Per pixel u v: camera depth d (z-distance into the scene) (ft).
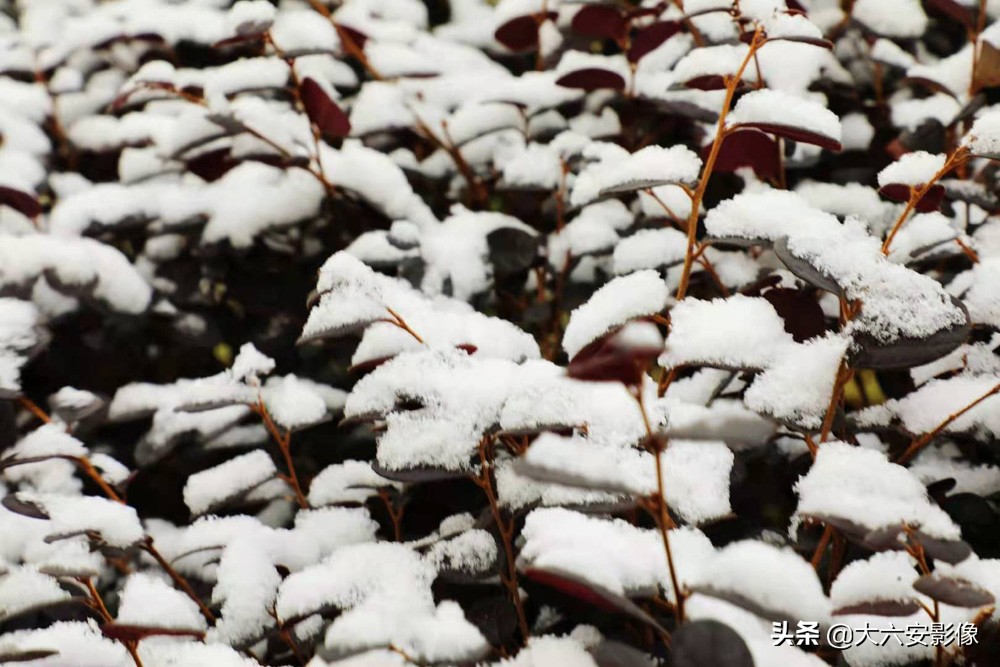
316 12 3.80
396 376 3.05
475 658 2.85
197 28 3.69
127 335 3.48
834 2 3.71
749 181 3.42
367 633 2.86
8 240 3.36
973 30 3.47
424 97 3.62
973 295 3.12
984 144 3.03
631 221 3.39
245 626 3.01
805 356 2.99
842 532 2.90
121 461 3.43
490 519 3.03
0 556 3.15
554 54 3.70
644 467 2.94
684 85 3.25
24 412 3.45
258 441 3.35
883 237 3.31
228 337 3.51
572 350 3.04
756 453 3.10
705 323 3.00
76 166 3.73
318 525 3.15
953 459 3.18
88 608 3.23
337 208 3.46
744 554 2.80
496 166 3.50
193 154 3.43
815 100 3.43
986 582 2.89
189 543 3.12
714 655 2.76
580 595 2.86
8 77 3.81
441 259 3.34
